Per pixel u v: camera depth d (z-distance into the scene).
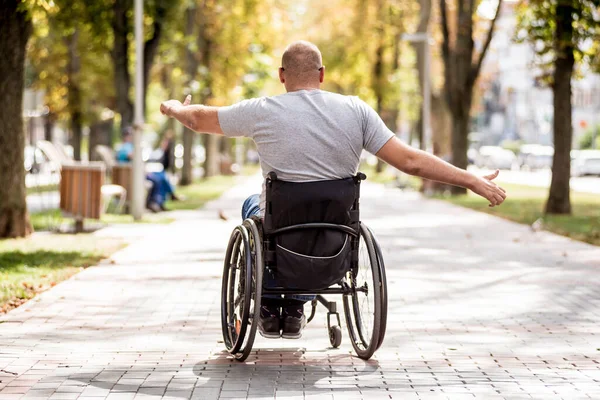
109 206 31.48
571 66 29.48
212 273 14.98
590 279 14.71
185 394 7.48
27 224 20.33
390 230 24.19
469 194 44.62
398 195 45.00
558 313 11.54
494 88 133.50
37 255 16.77
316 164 8.32
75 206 22.08
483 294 13.10
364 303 8.87
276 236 8.39
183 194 40.97
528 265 16.56
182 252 18.03
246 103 8.52
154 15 31.31
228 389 7.65
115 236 21.23
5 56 19.19
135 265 15.97
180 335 9.98
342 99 8.47
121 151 29.77
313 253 8.39
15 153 19.88
